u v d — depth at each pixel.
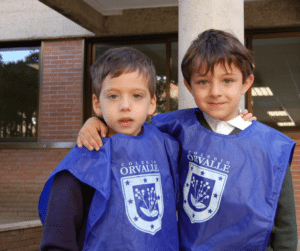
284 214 1.04
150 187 0.90
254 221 0.95
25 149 5.52
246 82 1.10
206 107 1.04
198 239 0.99
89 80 5.55
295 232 1.04
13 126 5.73
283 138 1.06
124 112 0.89
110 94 0.90
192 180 1.04
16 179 5.47
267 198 0.98
